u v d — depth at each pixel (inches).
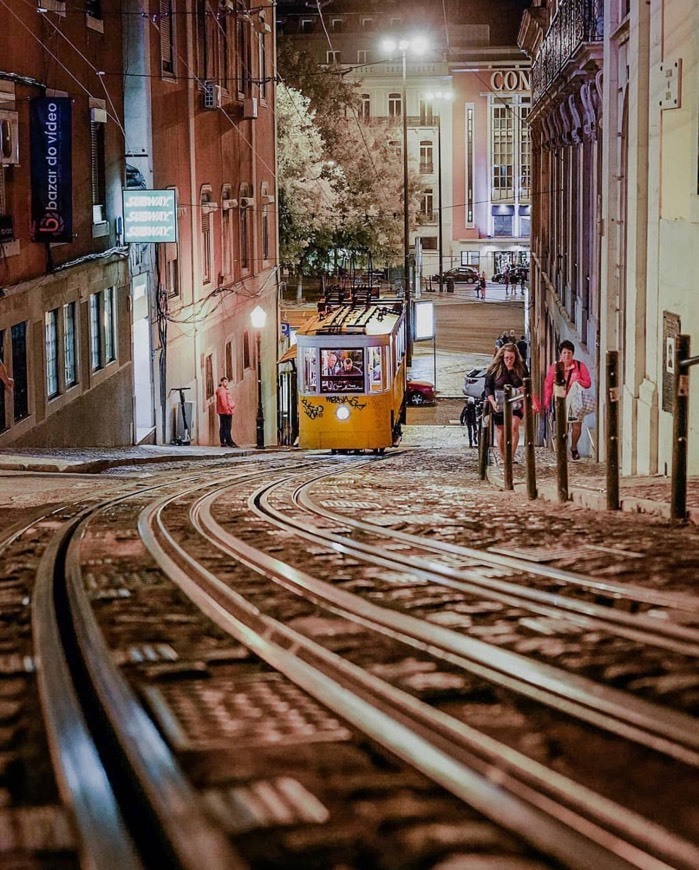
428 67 5211.6
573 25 1469.0
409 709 215.5
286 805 163.3
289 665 255.0
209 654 272.1
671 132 847.1
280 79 2267.5
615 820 156.7
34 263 1233.4
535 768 178.5
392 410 1780.3
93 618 319.6
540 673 238.4
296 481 920.9
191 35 1814.7
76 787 174.4
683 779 175.0
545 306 2233.0
